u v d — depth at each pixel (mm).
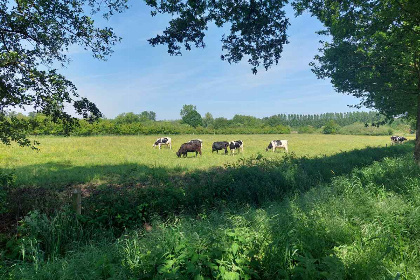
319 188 7004
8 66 6359
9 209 5703
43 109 6965
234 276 2805
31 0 6469
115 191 6609
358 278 2982
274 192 7410
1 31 6383
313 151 22641
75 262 3490
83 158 15469
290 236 3811
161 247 3539
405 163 9422
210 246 3352
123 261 3373
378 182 7262
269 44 8508
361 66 11438
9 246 4254
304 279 2869
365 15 8211
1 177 5906
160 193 6402
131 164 13422
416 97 13008
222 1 7531
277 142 23406
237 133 70812
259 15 7668
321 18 9156
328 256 3199
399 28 7977
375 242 3764
